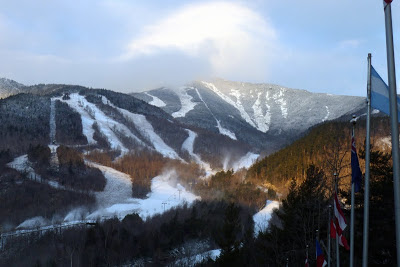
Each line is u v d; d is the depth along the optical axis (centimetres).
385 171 3638
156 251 7800
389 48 1730
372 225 3491
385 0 1762
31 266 7706
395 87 1698
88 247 8044
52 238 9225
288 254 4244
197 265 6294
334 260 3225
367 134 2003
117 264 7588
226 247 5203
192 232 8094
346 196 3712
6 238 9481
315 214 3984
